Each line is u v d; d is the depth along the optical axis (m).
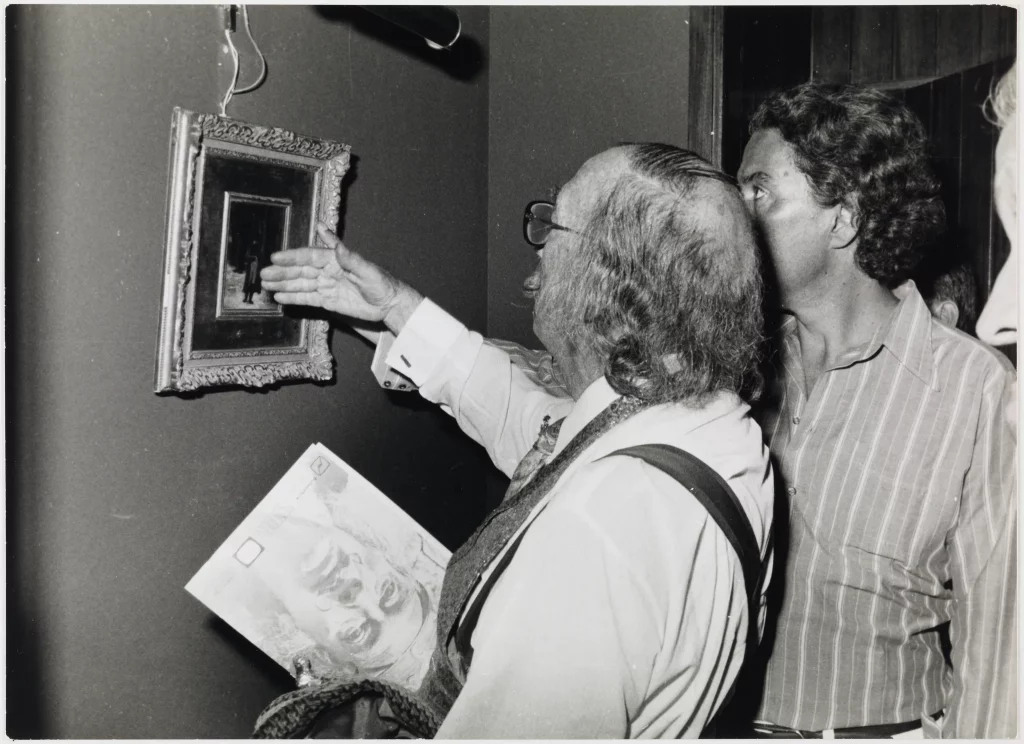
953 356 1.06
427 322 1.11
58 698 0.85
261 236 0.99
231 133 0.90
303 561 0.98
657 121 1.57
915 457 1.06
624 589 0.63
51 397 0.81
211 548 1.03
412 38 1.37
